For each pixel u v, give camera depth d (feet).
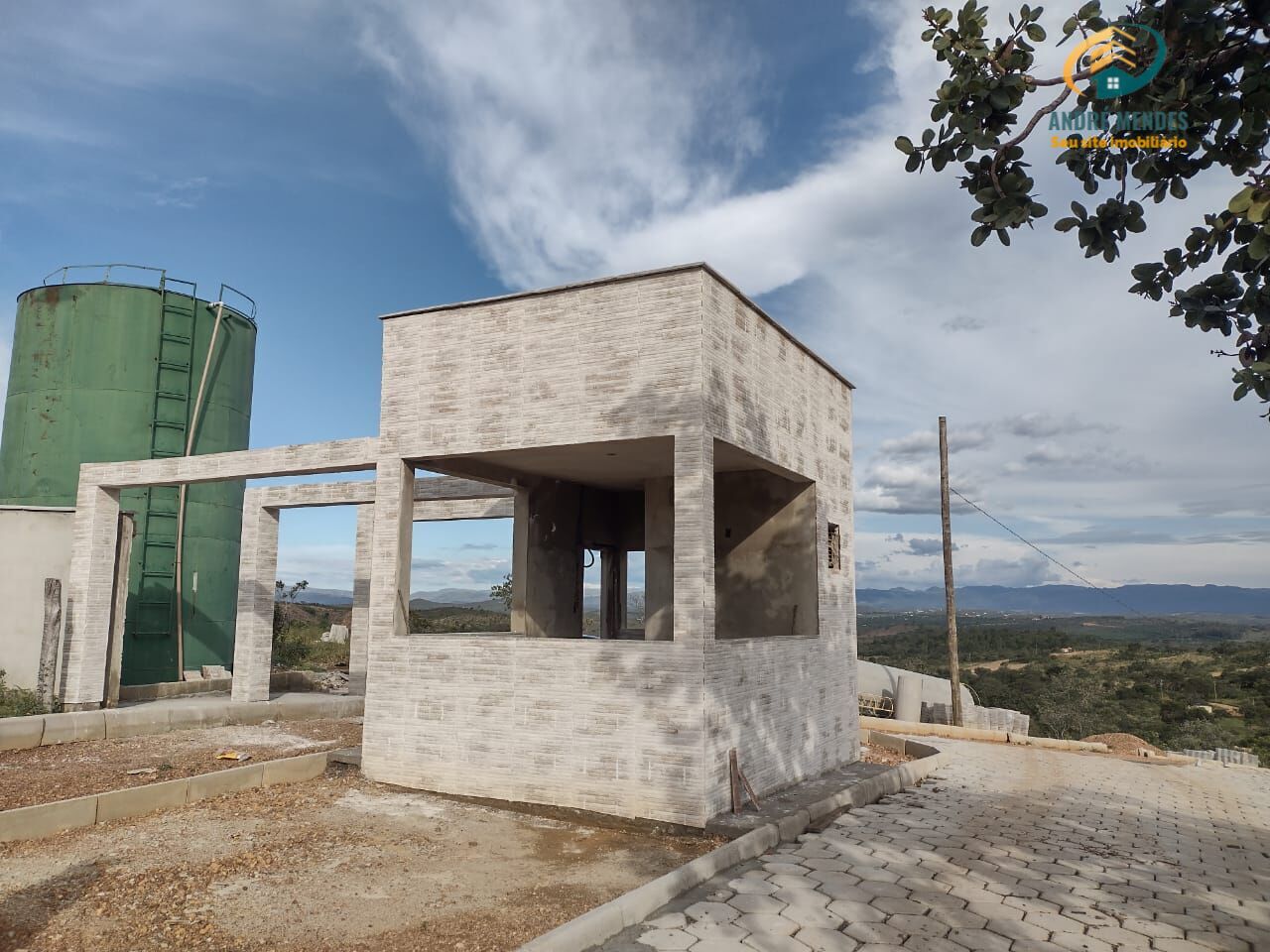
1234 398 10.85
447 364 33.58
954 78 12.26
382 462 34.53
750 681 29.96
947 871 22.16
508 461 36.99
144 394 65.46
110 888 20.27
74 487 63.41
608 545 48.62
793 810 27.76
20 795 29.58
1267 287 10.88
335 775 33.81
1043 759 45.75
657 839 25.80
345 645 99.91
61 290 65.36
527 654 29.81
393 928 18.03
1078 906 19.63
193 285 69.31
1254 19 10.19
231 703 49.96
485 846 24.71
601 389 29.96
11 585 49.34
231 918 18.47
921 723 59.62
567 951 15.98
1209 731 105.91
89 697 45.65
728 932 17.40
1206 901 20.33
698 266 28.40
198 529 67.46
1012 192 12.33
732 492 39.81
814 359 38.58
